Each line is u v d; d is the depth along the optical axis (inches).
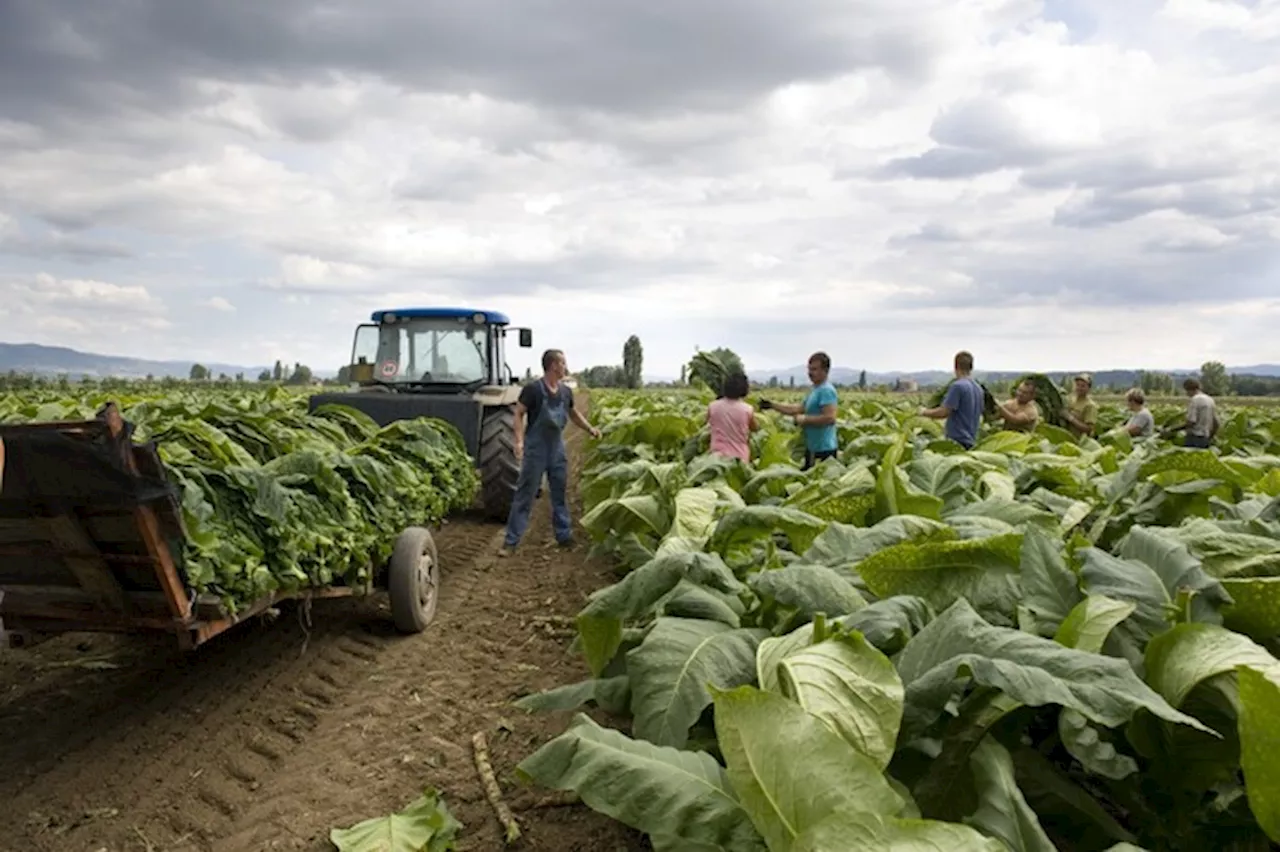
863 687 89.0
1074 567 130.8
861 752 85.6
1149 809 98.9
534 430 349.7
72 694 197.2
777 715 79.6
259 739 173.5
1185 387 509.4
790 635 106.1
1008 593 119.2
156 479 135.1
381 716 184.5
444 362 451.2
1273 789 78.4
